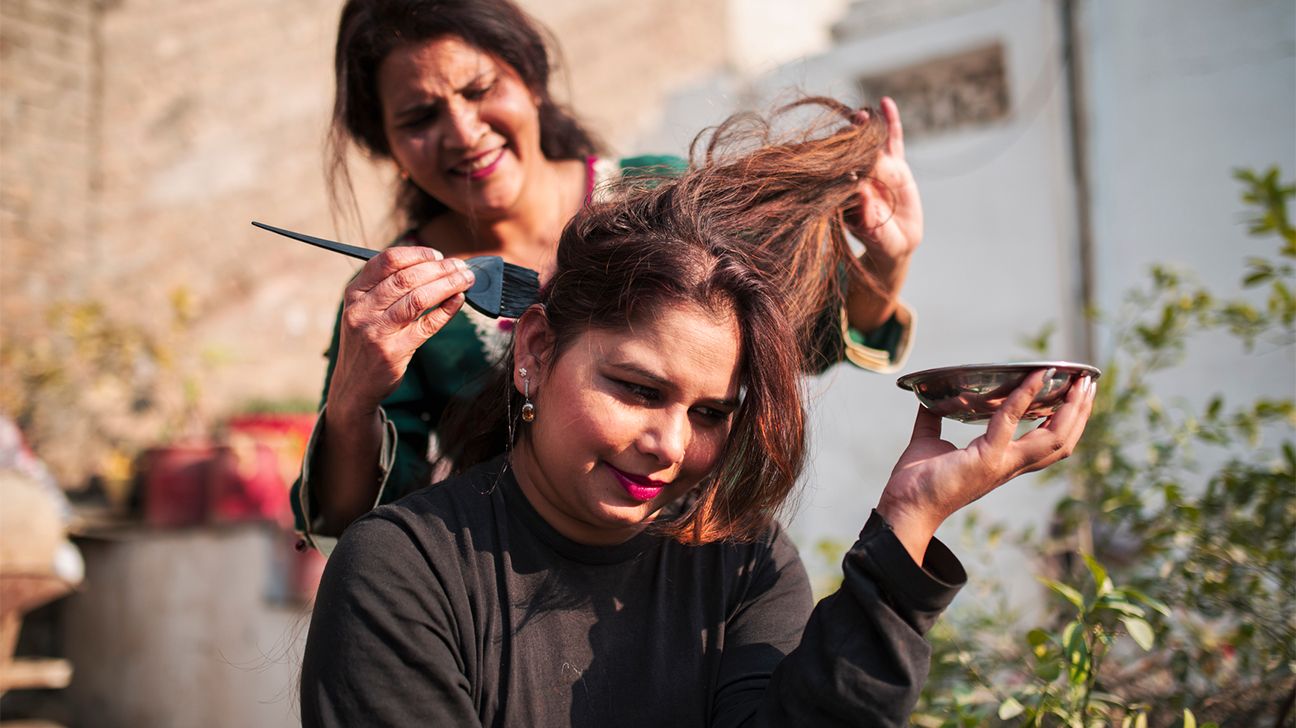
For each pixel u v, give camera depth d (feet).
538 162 6.36
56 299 18.44
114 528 15.52
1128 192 15.49
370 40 5.87
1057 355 15.90
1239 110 14.80
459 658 3.95
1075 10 15.97
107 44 19.57
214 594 14.34
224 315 20.07
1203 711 5.97
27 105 18.56
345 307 4.61
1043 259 16.19
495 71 5.89
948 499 3.73
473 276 4.53
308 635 3.94
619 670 4.16
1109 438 7.64
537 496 4.20
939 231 17.02
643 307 3.84
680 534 4.22
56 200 18.70
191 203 20.16
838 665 3.59
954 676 6.57
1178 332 8.09
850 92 17.71
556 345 4.04
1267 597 6.34
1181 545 6.56
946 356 16.79
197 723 14.26
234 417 15.49
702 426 4.04
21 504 12.53
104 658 15.35
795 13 29.14
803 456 4.27
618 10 27.27
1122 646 7.54
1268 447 12.61
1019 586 12.12
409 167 6.05
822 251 5.12
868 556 3.68
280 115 21.56
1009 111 16.71
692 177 4.70
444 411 5.35
